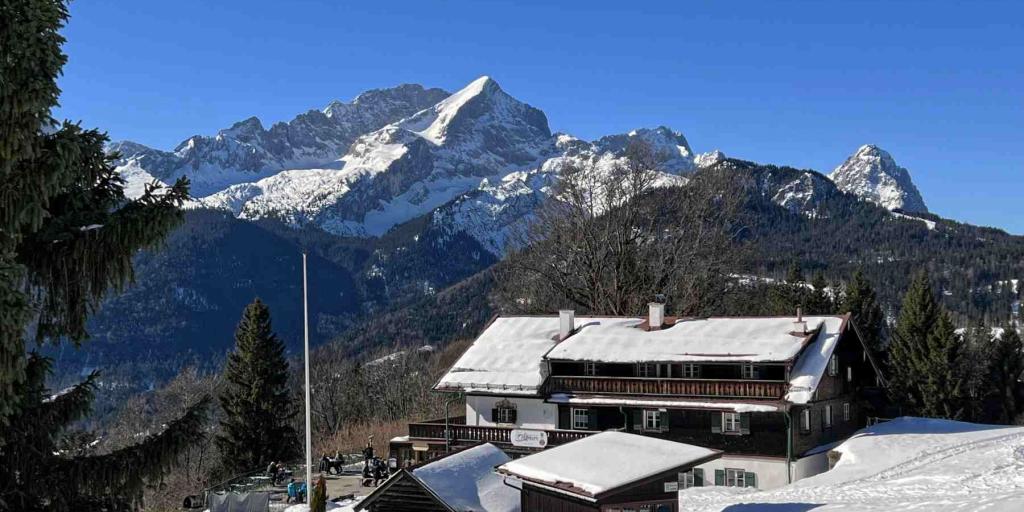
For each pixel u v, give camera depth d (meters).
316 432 107.06
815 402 50.38
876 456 50.84
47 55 16.14
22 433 17.36
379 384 116.38
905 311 84.12
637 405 53.09
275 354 77.50
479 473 32.97
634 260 74.31
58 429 17.91
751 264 82.12
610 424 54.62
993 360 90.62
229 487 60.31
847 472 48.00
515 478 31.95
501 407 56.91
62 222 17.31
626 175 75.19
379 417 107.56
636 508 30.09
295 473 65.62
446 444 55.75
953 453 50.25
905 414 81.81
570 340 58.22
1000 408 90.31
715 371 53.47
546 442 53.03
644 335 57.16
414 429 57.78
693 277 70.88
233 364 77.00
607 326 60.00
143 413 109.44
